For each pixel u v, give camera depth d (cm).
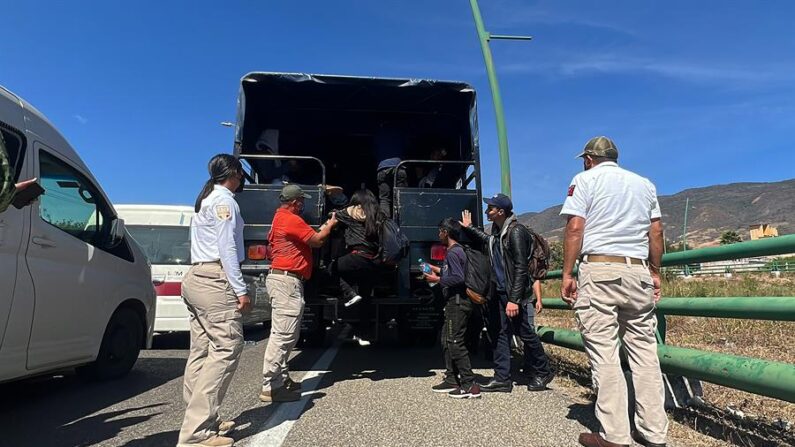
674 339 754
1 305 414
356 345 848
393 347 826
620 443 354
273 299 495
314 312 711
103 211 585
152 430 416
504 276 536
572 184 395
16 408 483
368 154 930
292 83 686
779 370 324
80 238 536
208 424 361
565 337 607
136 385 583
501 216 533
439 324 700
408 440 385
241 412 458
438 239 647
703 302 403
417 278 649
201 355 391
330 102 766
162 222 927
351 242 593
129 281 612
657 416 364
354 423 425
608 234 373
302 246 507
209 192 398
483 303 514
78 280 517
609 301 368
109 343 593
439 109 792
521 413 453
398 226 632
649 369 371
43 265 467
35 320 455
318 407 473
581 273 382
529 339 536
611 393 361
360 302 630
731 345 701
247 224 632
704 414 437
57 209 501
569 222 388
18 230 438
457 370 529
